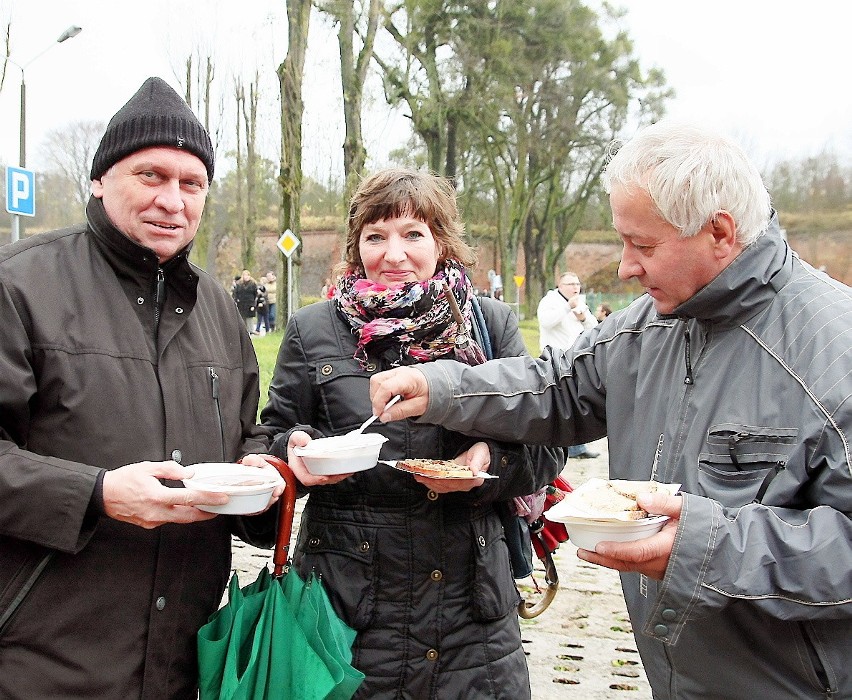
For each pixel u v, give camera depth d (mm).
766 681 1569
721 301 1591
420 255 2133
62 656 1664
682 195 1526
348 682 1780
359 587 1993
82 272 1776
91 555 1694
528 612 2535
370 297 2084
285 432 2109
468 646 2035
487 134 29109
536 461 2199
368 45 20438
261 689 1753
